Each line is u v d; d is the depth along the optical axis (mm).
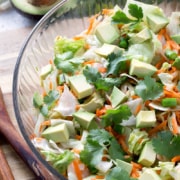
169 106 450
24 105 488
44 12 682
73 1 570
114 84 469
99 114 460
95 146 436
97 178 428
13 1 702
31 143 429
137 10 512
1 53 637
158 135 439
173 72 470
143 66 466
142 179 417
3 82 602
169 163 423
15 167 516
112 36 512
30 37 525
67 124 464
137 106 455
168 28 509
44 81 509
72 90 480
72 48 517
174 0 594
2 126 539
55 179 419
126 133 451
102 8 592
